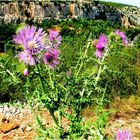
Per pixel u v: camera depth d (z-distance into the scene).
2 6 97.31
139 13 126.56
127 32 49.72
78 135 3.58
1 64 3.41
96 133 3.50
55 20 85.44
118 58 9.22
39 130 3.75
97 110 3.66
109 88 7.82
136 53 11.60
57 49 3.25
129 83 8.29
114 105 7.09
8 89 8.76
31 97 3.52
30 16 100.38
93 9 110.69
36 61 3.07
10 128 6.36
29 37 2.96
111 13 114.88
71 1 107.50
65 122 6.31
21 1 100.12
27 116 7.17
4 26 49.03
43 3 103.25
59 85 3.66
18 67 3.23
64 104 3.67
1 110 7.59
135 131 6.05
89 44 3.79
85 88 3.93
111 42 3.66
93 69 3.85
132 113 6.98
